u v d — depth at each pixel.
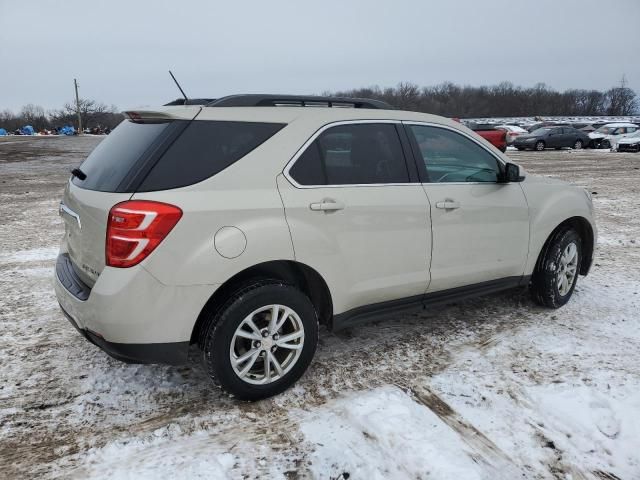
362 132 3.54
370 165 3.54
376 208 3.45
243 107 3.17
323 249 3.24
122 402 3.23
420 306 3.88
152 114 3.01
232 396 3.12
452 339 4.13
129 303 2.74
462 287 4.06
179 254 2.79
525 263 4.43
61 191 12.86
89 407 3.17
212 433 2.92
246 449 2.79
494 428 2.98
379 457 2.71
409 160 3.73
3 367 3.64
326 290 3.36
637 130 32.62
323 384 3.44
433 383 3.45
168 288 2.79
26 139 51.09
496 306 4.85
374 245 3.48
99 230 2.80
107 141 3.39
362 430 2.93
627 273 5.95
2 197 11.80
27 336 4.16
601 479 2.62
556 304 4.71
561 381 3.47
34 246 7.13
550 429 2.99
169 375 3.56
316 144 3.30
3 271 5.94
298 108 3.34
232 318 2.97
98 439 2.87
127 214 2.71
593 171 17.62
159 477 2.56
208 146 2.98
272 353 3.19
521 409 3.17
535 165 19.89
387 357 3.82
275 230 3.04
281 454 2.74
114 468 2.63
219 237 2.88
